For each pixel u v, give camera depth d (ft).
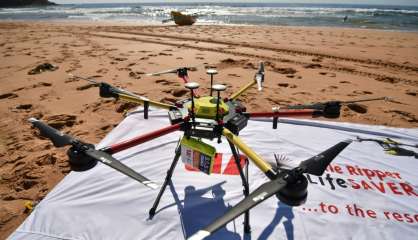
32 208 10.48
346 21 112.68
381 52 41.86
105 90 8.44
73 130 16.89
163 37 57.36
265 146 13.09
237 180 10.71
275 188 4.63
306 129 14.79
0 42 51.98
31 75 28.86
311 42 51.37
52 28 77.00
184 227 8.69
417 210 9.46
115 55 38.63
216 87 6.83
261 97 22.06
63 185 10.42
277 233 8.43
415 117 18.74
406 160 12.21
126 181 10.66
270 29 76.13
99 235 8.44
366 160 12.13
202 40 52.70
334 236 8.45
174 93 22.91
